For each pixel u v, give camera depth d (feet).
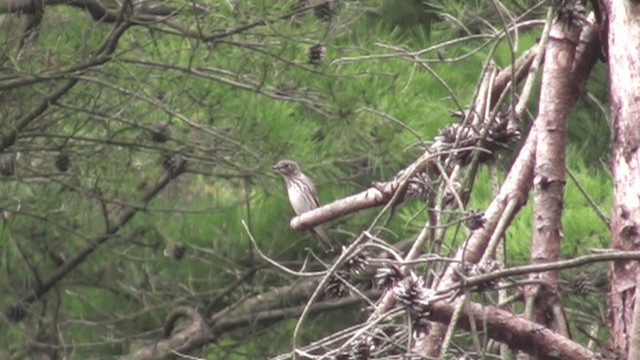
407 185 19.43
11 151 45.50
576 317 26.78
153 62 43.47
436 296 15.67
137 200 48.34
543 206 18.48
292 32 41.75
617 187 16.93
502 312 16.22
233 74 43.73
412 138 40.75
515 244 27.63
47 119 45.85
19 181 46.52
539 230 18.43
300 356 16.21
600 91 40.98
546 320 18.01
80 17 43.88
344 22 42.45
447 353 15.97
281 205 46.83
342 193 44.62
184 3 41.83
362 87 42.63
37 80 42.19
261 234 47.19
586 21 18.98
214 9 41.47
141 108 45.27
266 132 43.88
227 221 47.67
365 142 42.42
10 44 42.65
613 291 16.81
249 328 48.03
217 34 42.34
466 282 15.42
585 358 16.16
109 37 42.65
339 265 16.47
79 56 42.57
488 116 20.02
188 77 44.04
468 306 16.11
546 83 19.24
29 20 43.47
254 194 47.98
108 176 47.67
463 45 42.78
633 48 17.11
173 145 45.78
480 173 31.01
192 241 48.34
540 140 18.84
